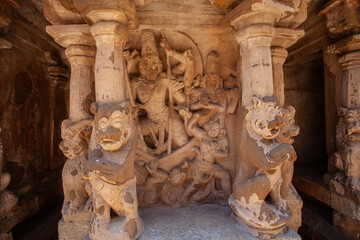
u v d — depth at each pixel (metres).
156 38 2.52
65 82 4.22
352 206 2.85
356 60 2.99
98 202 1.89
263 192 1.93
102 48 1.88
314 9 3.44
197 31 2.51
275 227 1.93
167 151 2.52
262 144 1.93
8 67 3.01
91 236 1.89
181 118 2.59
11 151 3.08
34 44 3.47
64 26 2.20
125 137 1.85
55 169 4.10
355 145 2.91
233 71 2.59
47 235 3.14
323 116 4.64
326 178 3.40
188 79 2.54
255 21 1.98
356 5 2.78
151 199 2.44
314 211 3.55
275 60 2.55
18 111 3.22
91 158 1.87
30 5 3.13
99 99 1.88
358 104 3.00
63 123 2.31
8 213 2.73
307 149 4.57
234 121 2.56
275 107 1.92
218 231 2.01
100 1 1.75
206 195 2.50
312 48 3.75
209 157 2.49
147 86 2.47
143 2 2.07
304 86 4.59
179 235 1.96
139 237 1.94
